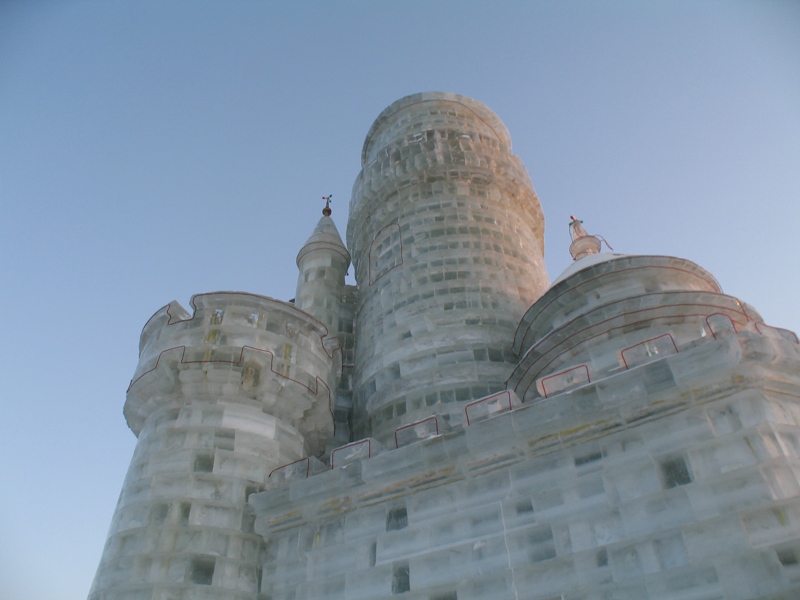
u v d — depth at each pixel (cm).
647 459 1938
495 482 2170
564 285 3073
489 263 4178
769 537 1652
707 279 3153
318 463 2630
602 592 1780
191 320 3075
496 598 1911
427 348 3575
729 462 1811
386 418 3384
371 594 2130
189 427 2711
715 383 1952
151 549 2336
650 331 2702
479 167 4869
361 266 4828
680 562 1717
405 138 5216
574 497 1991
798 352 1972
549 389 2353
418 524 2211
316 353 3216
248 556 2441
